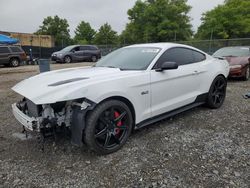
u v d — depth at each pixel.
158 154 3.34
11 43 20.39
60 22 75.00
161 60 4.09
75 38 73.31
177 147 3.53
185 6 50.75
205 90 4.97
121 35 62.59
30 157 3.30
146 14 50.22
